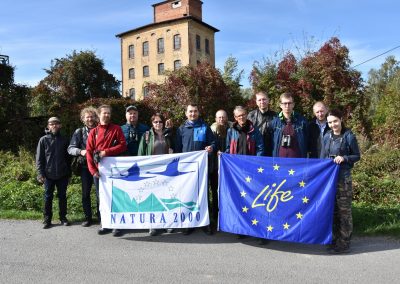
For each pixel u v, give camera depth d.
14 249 5.75
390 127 12.84
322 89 14.41
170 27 52.59
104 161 6.45
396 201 7.92
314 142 6.04
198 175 6.27
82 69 31.50
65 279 4.68
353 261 5.16
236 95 18.56
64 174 7.02
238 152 6.19
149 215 6.32
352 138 5.58
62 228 6.84
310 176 5.63
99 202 6.50
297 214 5.64
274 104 14.69
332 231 5.59
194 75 16.55
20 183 9.68
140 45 55.31
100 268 5.01
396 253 5.41
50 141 6.95
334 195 5.49
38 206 8.16
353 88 14.22
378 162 10.09
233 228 5.96
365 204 7.77
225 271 4.88
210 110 16.53
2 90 14.48
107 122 6.57
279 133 6.07
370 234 6.20
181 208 6.27
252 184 5.91
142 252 5.60
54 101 29.69
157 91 16.67
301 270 4.89
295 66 15.28
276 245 5.89
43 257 5.41
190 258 5.34
